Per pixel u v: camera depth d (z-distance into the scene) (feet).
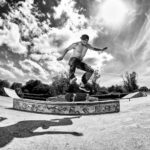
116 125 15.71
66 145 11.34
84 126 16.34
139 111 22.47
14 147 11.09
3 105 34.50
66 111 25.14
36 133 14.19
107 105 24.98
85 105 24.86
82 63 30.96
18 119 19.84
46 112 26.20
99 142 11.51
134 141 11.08
